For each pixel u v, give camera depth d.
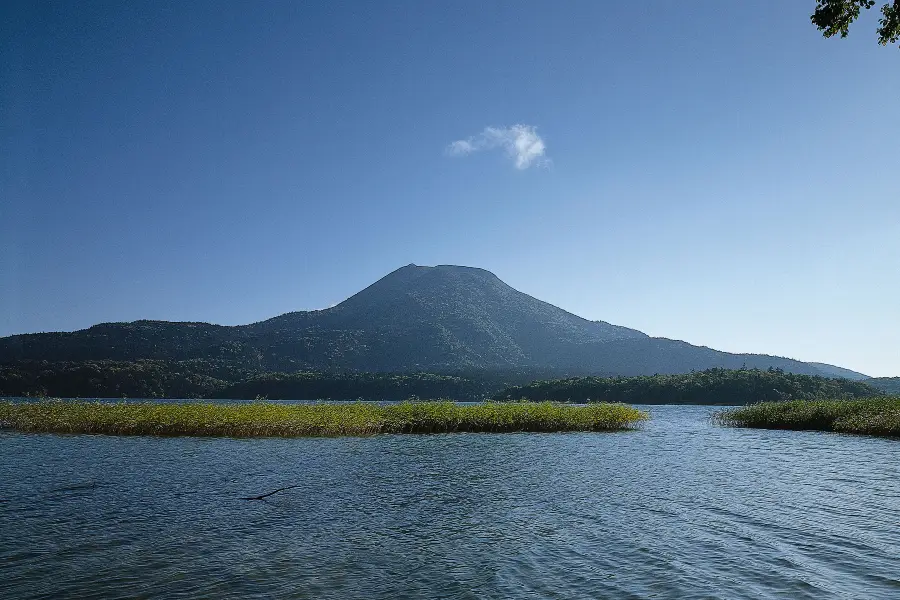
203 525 15.35
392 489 20.98
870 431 44.84
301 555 12.66
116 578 11.11
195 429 40.75
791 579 10.97
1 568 11.66
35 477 23.08
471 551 12.95
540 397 145.75
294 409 47.31
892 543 13.41
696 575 11.23
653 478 23.72
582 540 13.87
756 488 21.17
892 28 12.80
